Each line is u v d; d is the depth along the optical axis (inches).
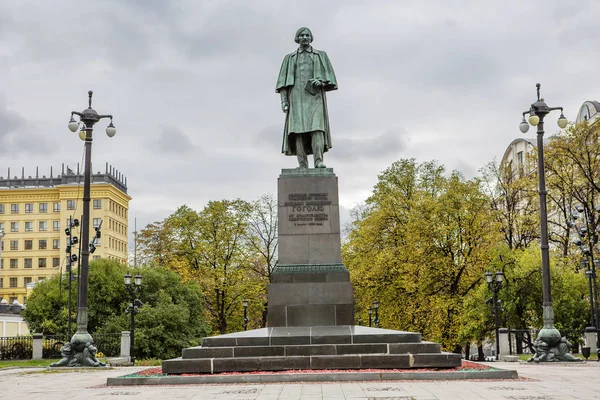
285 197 933.2
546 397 543.2
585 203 1782.7
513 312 1768.0
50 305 2228.1
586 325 1736.0
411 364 757.9
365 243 1918.1
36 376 910.4
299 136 983.0
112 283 2204.7
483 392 581.3
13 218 4566.9
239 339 799.1
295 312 890.7
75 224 1583.4
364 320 2331.4
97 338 1563.7
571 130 1818.4
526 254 1769.2
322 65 991.6
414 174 2030.0
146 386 695.7
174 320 1943.9
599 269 1675.7
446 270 1740.9
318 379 698.2
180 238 2361.0
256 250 2367.1
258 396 565.9
